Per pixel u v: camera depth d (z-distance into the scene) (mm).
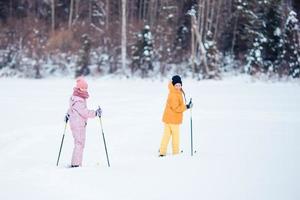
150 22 49719
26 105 22578
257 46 44531
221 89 32844
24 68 44875
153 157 11555
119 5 50156
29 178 9500
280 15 45938
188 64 46188
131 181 8992
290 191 8102
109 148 13141
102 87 34156
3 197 8188
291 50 44281
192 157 11094
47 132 15672
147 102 24453
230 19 49062
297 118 18938
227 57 48156
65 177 9461
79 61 44688
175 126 11906
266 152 11734
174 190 8312
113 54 45625
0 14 52375
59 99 25375
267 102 24719
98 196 8102
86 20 51250
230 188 8336
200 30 47406
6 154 12398
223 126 16812
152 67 44562
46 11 53562
